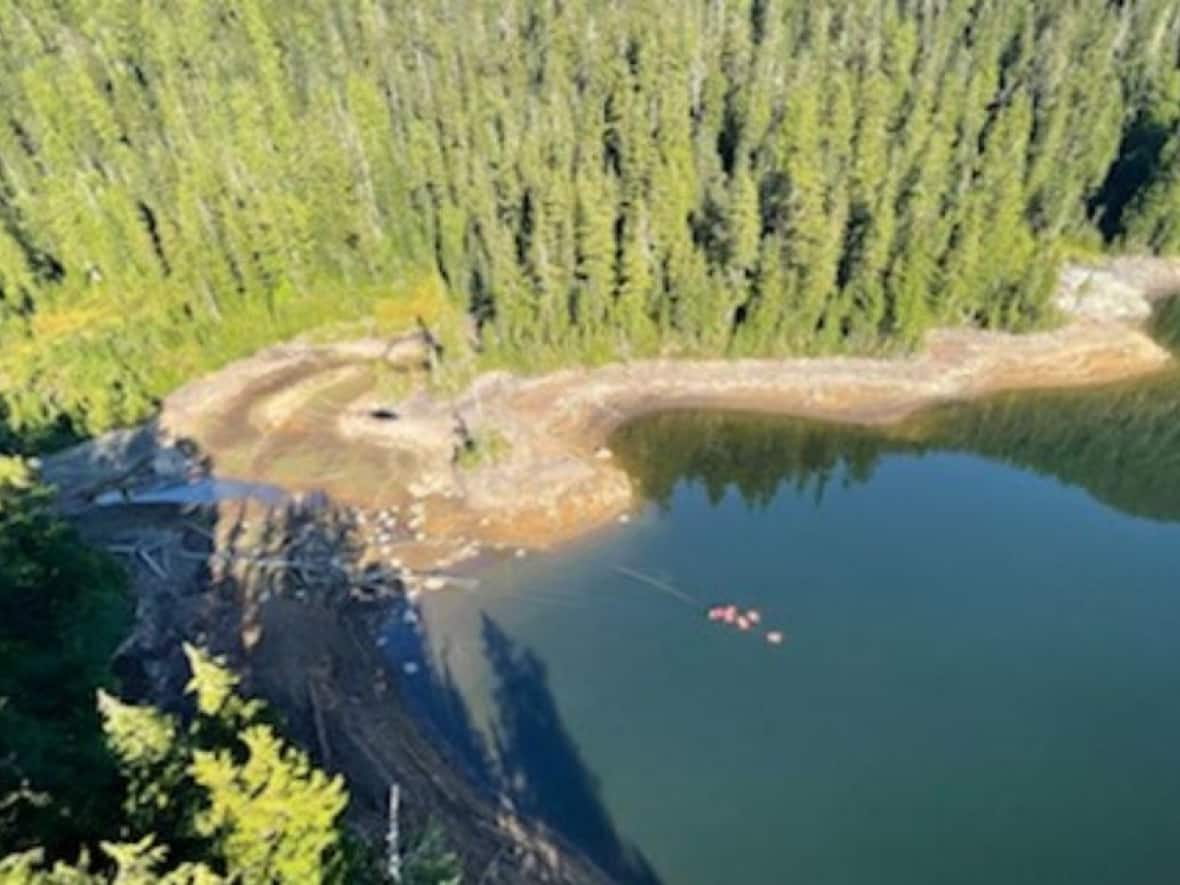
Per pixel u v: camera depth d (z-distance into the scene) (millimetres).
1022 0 104812
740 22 100125
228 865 23062
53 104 89438
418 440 70000
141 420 71750
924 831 44469
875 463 71250
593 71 97000
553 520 63406
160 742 25047
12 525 42281
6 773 26438
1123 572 60688
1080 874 42812
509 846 42844
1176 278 91812
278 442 70375
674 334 80312
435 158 85938
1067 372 79438
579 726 49188
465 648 53562
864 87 89375
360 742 47250
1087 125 92375
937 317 82312
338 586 57438
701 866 42781
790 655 53750
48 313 80375
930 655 53906
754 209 75125
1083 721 50031
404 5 106375
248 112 86438
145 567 58156
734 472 69750
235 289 80688
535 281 77375
